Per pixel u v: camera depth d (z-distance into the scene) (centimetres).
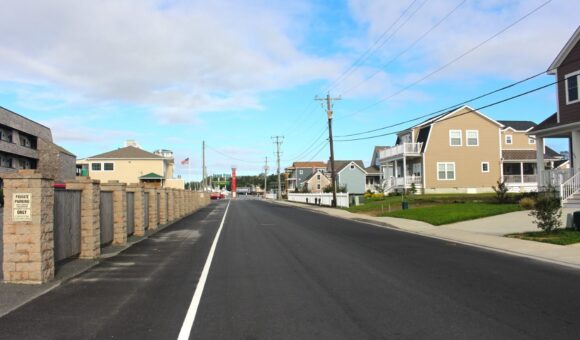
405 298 814
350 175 8712
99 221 1347
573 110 2648
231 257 1309
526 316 697
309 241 1709
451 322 666
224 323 668
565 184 2522
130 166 7656
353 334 614
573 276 1020
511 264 1182
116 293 866
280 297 825
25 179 939
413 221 2503
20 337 608
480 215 2416
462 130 4941
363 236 1898
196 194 4638
